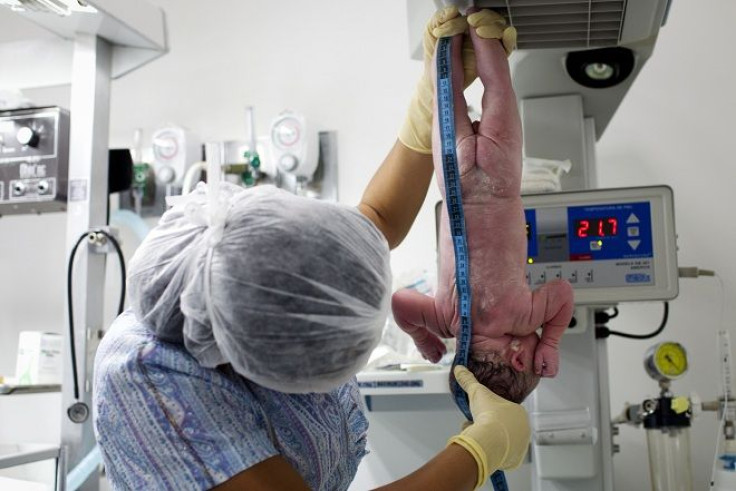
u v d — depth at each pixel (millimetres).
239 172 2307
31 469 1912
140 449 864
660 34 2164
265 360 899
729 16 2129
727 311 2008
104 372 912
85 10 1783
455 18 1036
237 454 860
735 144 2074
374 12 2414
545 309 1013
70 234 1911
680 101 2127
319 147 2318
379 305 942
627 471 2018
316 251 885
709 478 1938
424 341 1167
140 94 2566
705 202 2070
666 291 1326
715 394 1979
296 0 2490
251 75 2477
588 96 1564
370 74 2377
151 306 924
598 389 1556
